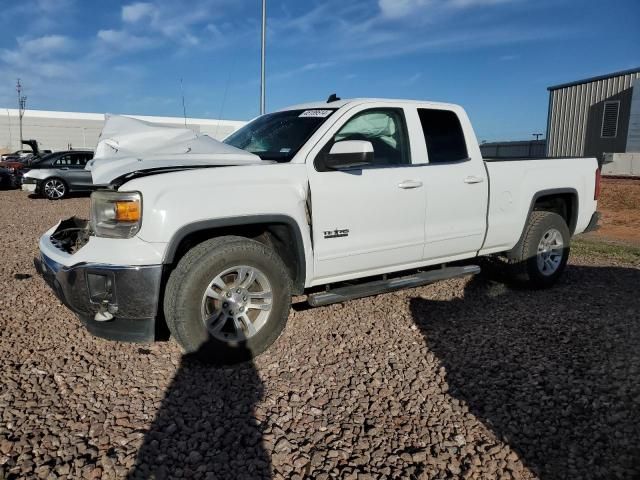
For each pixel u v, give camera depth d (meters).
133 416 3.01
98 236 3.49
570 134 27.02
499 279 5.98
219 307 3.57
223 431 2.87
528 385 3.40
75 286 3.39
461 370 3.64
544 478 2.50
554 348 4.02
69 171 16.34
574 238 10.02
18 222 10.91
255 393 3.30
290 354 3.90
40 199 16.48
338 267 4.12
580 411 3.07
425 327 4.50
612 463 2.59
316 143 4.03
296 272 3.93
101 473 2.49
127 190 3.34
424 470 2.55
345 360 3.80
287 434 2.86
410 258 4.56
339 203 4.01
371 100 4.46
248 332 3.70
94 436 2.80
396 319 4.69
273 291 3.73
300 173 3.86
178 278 3.42
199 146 4.07
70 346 3.97
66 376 3.47
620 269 6.86
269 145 4.35
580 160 6.00
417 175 4.47
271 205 3.67
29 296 5.19
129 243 3.32
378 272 4.45
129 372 3.56
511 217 5.25
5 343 4.00
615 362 3.75
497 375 3.56
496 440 2.80
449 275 4.80
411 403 3.19
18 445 2.69
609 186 17.75
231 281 3.68
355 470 2.55
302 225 3.82
